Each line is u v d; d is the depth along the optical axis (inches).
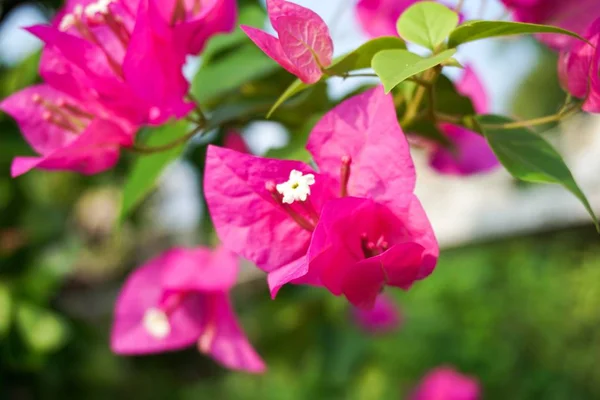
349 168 9.2
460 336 44.1
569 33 8.5
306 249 9.3
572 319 48.4
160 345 12.7
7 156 18.8
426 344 42.9
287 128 11.9
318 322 26.3
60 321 22.0
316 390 36.4
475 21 8.6
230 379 49.8
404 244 8.7
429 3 9.1
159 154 11.3
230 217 9.3
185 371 50.7
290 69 9.1
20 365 20.9
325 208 8.7
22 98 11.0
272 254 9.3
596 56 9.3
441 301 47.6
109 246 44.1
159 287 13.1
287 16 8.9
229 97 12.0
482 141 12.8
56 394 23.9
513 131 9.9
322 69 9.1
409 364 41.3
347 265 9.1
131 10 10.4
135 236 43.4
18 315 20.9
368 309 9.2
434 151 12.9
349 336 28.0
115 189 28.3
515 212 52.3
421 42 8.9
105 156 10.5
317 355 27.3
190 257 12.8
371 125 9.2
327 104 11.4
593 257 52.6
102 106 10.2
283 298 23.6
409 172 9.1
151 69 10.0
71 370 24.6
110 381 35.2
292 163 9.3
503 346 44.7
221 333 12.7
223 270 12.6
